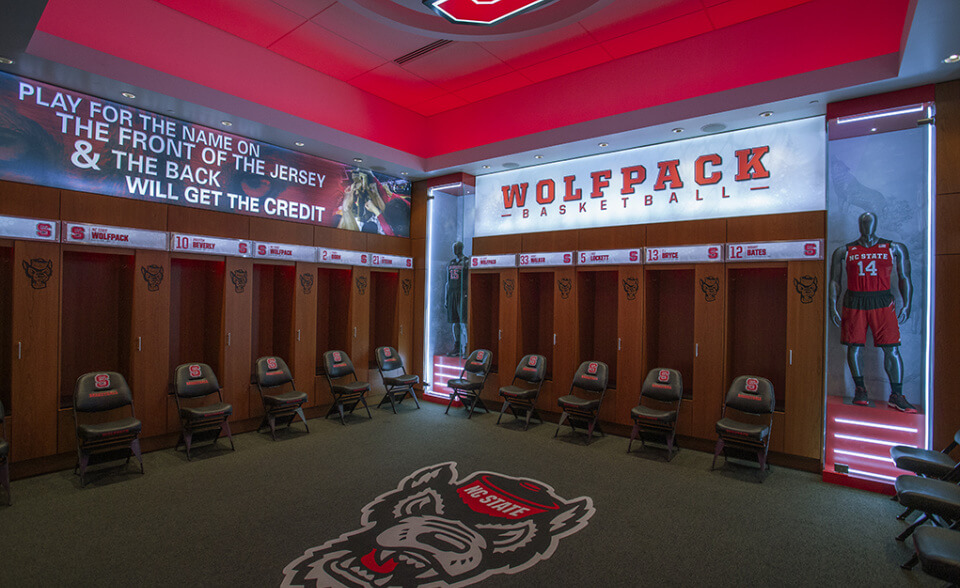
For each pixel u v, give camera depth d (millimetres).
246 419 6230
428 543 3471
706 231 5770
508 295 7473
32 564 3129
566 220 7195
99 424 4559
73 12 4457
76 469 4777
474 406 7375
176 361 6145
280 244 6543
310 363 6961
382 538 3531
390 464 5113
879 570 3217
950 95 4277
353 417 7090
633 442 6047
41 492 4266
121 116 5234
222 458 5246
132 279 5293
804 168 5363
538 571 3141
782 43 5004
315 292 6996
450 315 8562
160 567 3113
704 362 5727
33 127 4645
